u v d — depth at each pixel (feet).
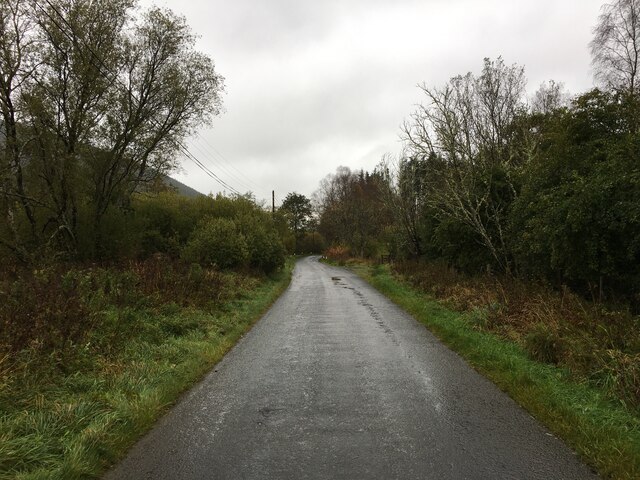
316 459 13.64
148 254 83.25
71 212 66.85
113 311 30.17
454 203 64.54
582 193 34.37
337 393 20.27
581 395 18.88
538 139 69.05
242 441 15.05
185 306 38.58
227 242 75.36
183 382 21.54
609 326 25.55
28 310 23.59
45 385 18.29
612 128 42.91
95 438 14.16
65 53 61.16
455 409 18.12
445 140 65.26
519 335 29.91
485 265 61.57
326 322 40.96
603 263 34.47
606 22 64.90
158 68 77.51
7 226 56.90
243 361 26.58
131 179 79.87
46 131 59.26
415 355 27.76
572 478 12.53
